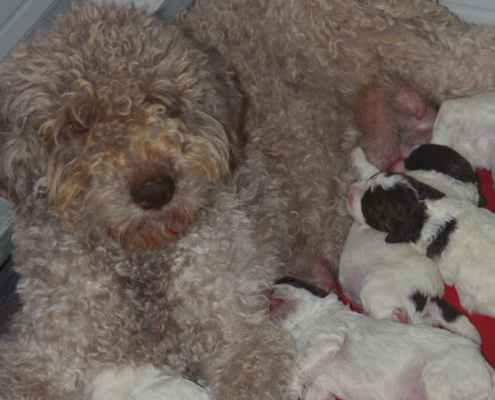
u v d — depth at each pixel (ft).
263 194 2.69
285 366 2.50
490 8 3.40
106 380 2.36
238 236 2.51
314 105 2.94
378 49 3.01
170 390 2.37
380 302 2.67
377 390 2.49
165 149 2.14
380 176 2.86
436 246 2.73
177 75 2.28
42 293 2.35
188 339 2.45
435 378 2.42
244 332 2.45
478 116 2.96
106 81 2.17
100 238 2.35
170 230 2.24
